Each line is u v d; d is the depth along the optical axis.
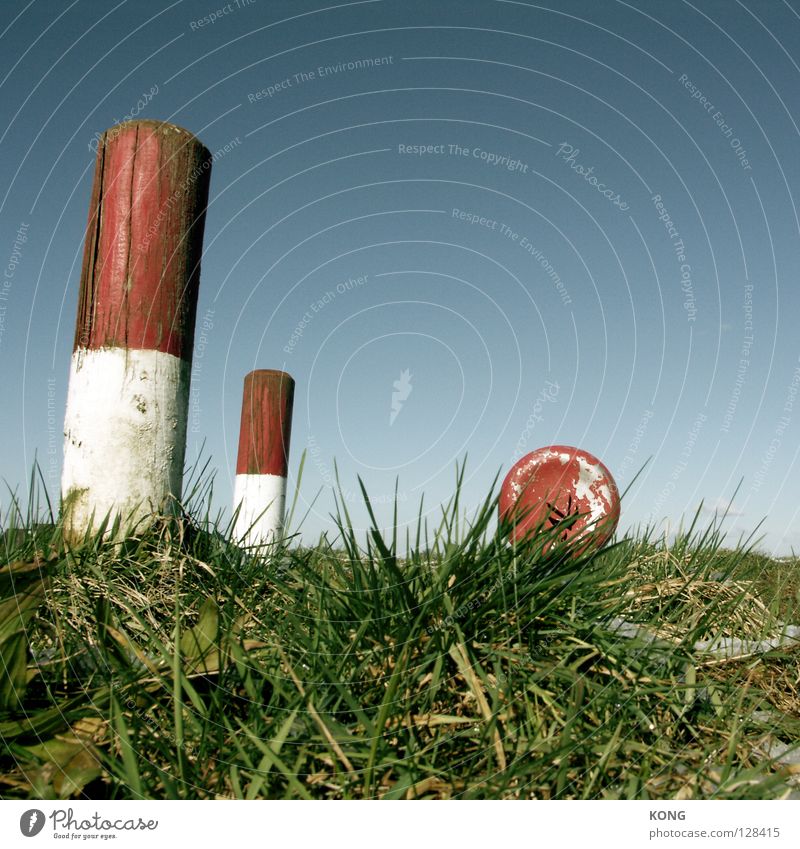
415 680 1.73
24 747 1.50
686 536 3.59
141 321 3.29
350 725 1.63
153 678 1.73
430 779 1.45
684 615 2.61
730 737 1.63
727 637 2.59
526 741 1.58
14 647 1.63
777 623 2.81
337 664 1.76
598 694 1.71
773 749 1.76
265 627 2.07
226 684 1.73
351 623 1.94
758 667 2.17
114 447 3.20
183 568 2.75
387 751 1.52
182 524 3.19
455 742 1.60
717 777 1.54
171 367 3.35
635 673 1.85
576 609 2.11
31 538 2.83
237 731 1.56
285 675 1.74
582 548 2.27
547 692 1.70
